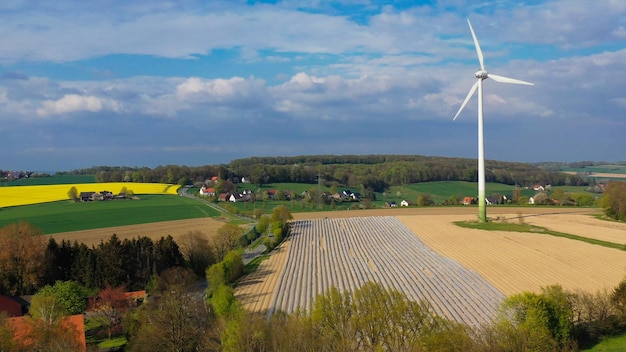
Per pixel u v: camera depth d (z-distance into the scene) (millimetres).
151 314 54000
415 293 64250
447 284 68250
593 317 45250
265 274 79625
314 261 88250
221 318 49531
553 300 42875
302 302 62188
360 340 40906
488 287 65750
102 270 79562
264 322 44844
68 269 83625
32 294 77312
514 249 88312
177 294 56406
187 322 51781
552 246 89750
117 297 66000
